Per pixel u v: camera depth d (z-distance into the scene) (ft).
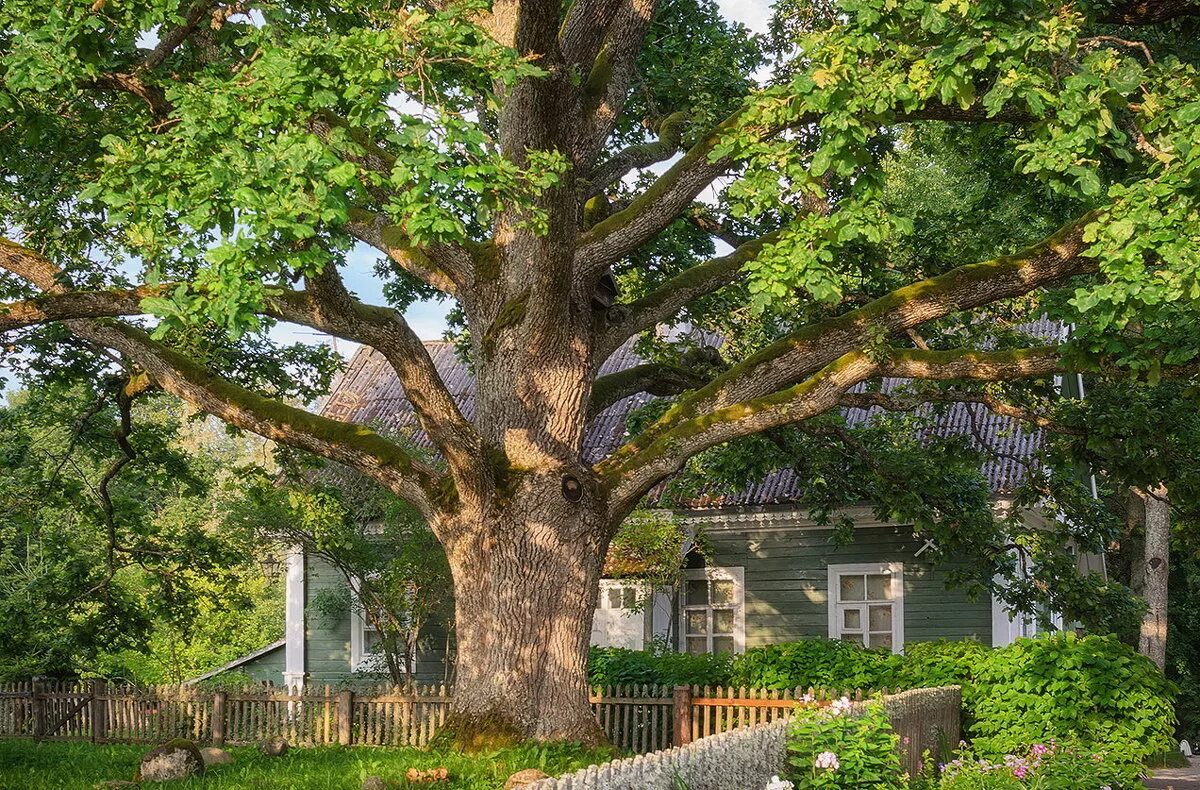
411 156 27.84
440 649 74.08
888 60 30.22
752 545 71.92
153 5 31.37
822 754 32.60
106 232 43.88
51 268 39.99
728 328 60.13
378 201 41.98
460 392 87.51
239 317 27.76
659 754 27.48
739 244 56.70
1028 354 38.86
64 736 62.54
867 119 31.19
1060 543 55.21
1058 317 33.88
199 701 59.11
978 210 51.93
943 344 53.72
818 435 54.34
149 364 42.91
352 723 54.75
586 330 43.45
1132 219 28.43
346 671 77.15
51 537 66.85
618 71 46.75
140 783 41.19
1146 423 43.88
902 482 54.19
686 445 41.73
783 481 70.59
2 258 39.88
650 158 50.11
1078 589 54.80
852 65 30.12
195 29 36.91
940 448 53.62
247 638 114.42
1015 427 55.42
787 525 70.69
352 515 64.18
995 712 51.47
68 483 64.18
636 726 50.42
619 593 71.41
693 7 57.41
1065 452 46.52
